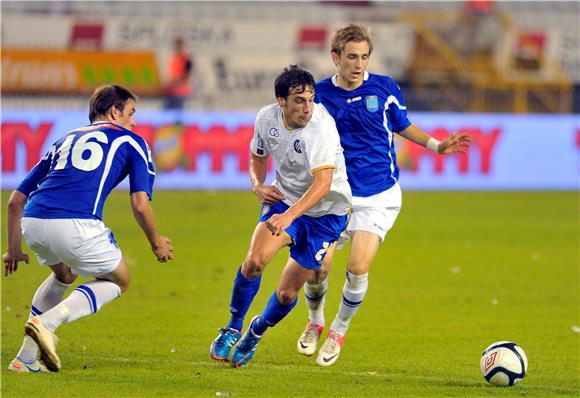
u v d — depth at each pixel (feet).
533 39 344.08
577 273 150.71
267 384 76.89
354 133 92.17
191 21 329.52
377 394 74.23
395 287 137.28
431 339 101.91
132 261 156.56
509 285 139.44
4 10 326.03
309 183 82.43
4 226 196.75
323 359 86.02
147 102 307.99
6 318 108.27
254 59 320.70
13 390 72.38
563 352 95.40
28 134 266.16
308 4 341.21
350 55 88.84
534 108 334.85
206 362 87.10
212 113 283.38
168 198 258.57
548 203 261.24
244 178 284.41
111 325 106.11
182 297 125.80
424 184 291.58
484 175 294.66
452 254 170.81
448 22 338.95
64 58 303.68
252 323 83.92
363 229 90.38
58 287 82.64
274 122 81.87
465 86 328.70
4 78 299.99
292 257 84.02
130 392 72.64
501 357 78.48
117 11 331.16
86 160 77.56
